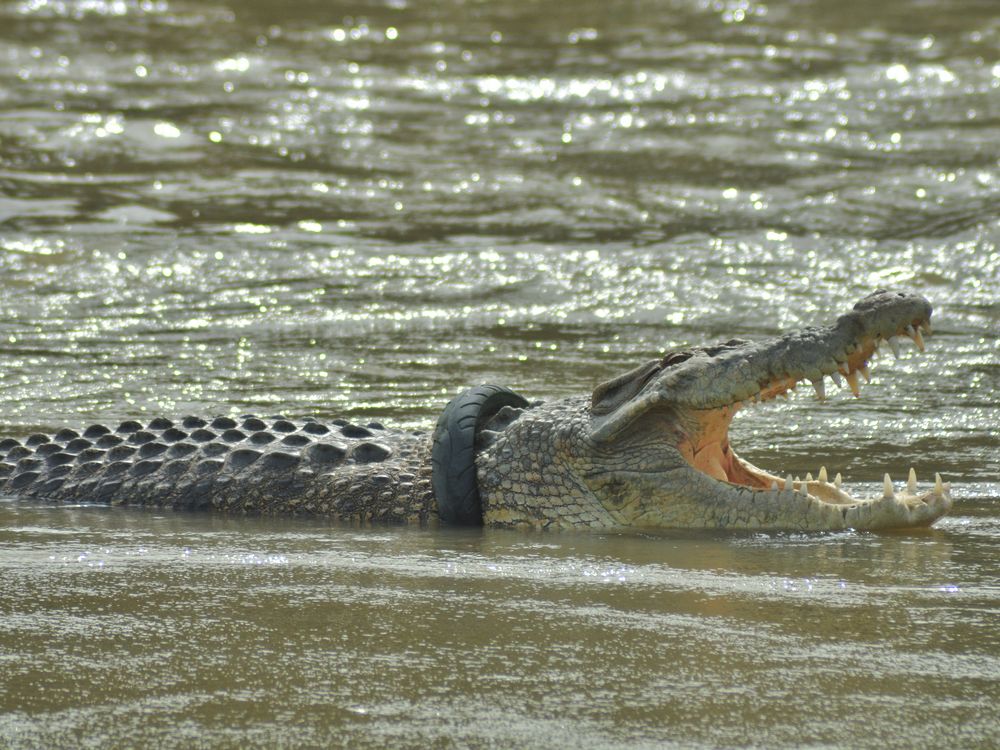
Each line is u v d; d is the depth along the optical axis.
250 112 62.88
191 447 22.98
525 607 14.27
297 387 30.53
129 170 53.88
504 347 34.47
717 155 55.66
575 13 88.81
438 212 49.09
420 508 20.86
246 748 10.23
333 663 12.21
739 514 19.50
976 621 13.77
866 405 28.75
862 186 51.03
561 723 10.73
